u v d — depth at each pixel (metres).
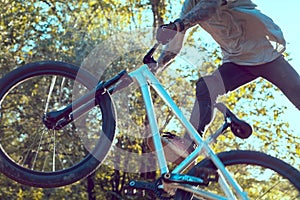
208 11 4.29
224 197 4.06
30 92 7.58
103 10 15.92
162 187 4.11
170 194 4.15
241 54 4.61
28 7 15.99
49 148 4.78
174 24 4.21
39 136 4.73
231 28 4.63
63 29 15.59
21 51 15.74
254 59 4.60
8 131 9.31
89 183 15.53
